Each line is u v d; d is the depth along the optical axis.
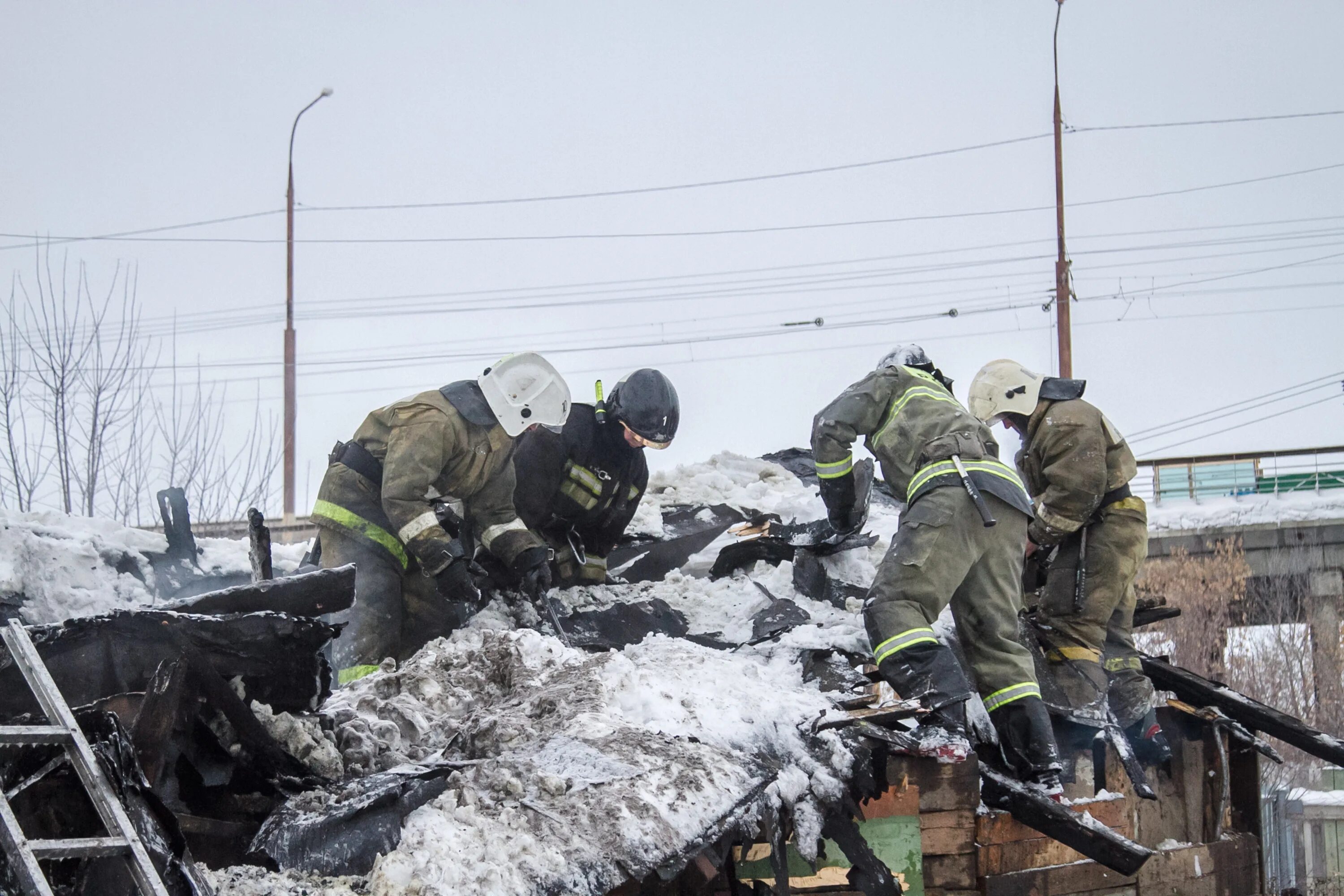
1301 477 24.11
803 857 4.19
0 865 2.39
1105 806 5.55
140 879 2.52
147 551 5.58
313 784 3.45
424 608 5.72
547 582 5.66
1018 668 5.07
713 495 7.86
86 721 2.78
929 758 4.55
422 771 3.39
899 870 4.45
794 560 6.27
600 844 3.21
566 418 5.69
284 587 3.57
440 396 5.48
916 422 5.27
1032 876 4.89
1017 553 5.16
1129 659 6.29
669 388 6.13
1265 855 6.66
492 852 3.09
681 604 6.18
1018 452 6.29
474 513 5.70
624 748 3.65
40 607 4.72
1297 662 22.97
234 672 3.39
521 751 3.70
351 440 5.69
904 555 4.91
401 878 2.98
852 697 4.71
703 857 3.56
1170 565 23.41
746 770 3.81
